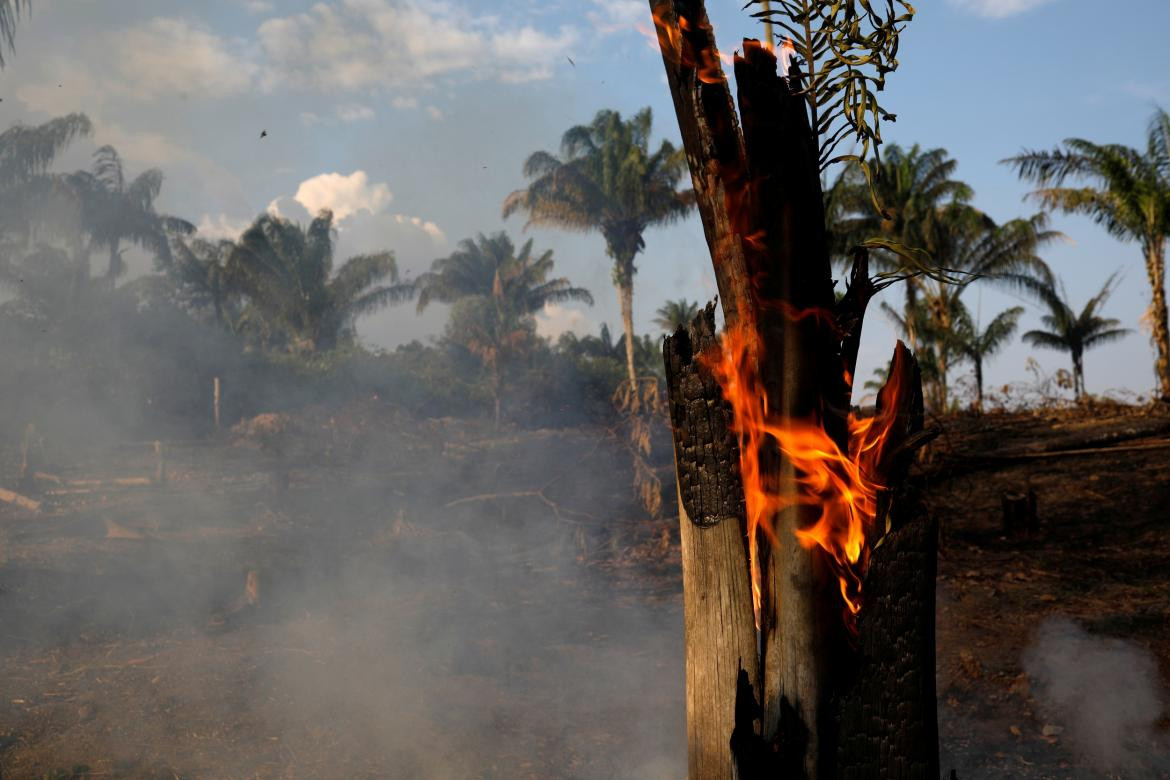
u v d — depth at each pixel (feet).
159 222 81.30
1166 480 33.96
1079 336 94.02
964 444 47.52
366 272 105.40
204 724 14.05
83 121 68.23
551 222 87.71
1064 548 26.66
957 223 73.56
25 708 14.75
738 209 5.14
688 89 5.16
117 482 44.96
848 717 4.83
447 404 94.99
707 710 5.37
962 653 16.52
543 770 12.33
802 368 5.00
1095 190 64.13
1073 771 11.89
